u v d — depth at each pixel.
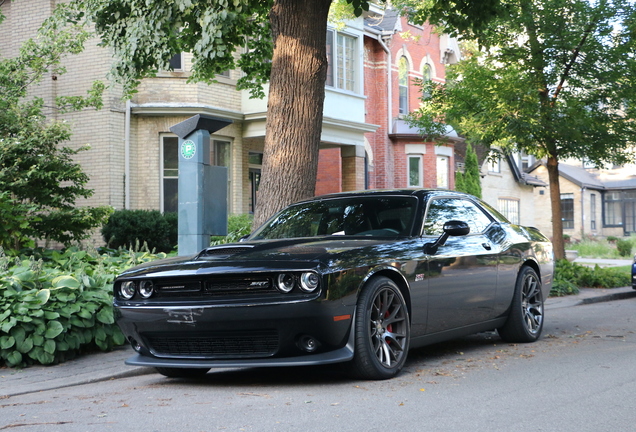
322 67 8.91
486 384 5.05
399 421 3.97
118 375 6.03
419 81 16.06
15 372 6.17
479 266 6.45
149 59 11.77
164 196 17.19
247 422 4.04
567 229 43.47
